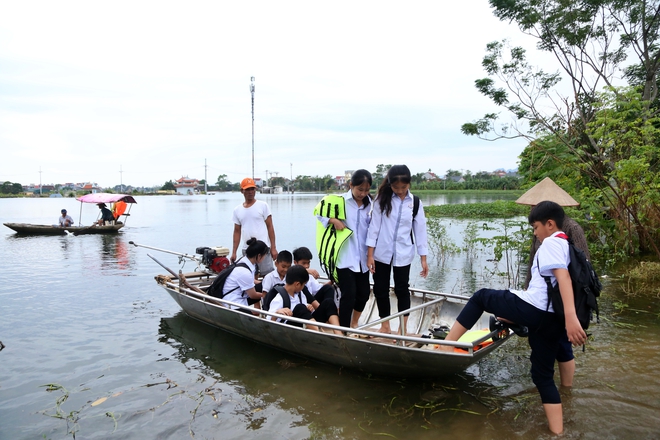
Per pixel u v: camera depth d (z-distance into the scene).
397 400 3.87
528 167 9.55
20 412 3.77
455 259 10.70
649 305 6.31
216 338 5.52
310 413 3.68
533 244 4.12
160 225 20.05
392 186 4.52
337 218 4.64
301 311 4.77
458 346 3.55
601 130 8.03
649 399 3.70
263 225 6.37
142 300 7.25
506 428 3.36
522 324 3.17
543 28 10.79
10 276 9.09
